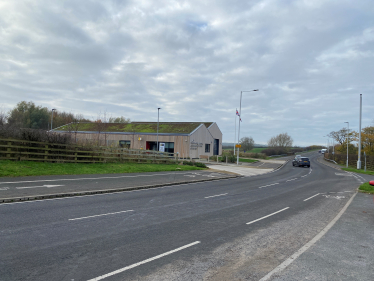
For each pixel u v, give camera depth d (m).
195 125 47.38
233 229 7.23
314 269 4.79
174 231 6.79
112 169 19.56
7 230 6.22
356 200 12.81
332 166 49.41
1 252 4.97
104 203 9.84
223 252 5.51
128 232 6.54
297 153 113.94
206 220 8.05
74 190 11.66
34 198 9.82
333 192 15.65
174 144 43.47
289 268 4.81
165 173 21.33
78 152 19.86
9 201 9.19
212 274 4.48
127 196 11.57
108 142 40.50
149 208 9.38
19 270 4.30
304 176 27.36
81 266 4.56
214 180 20.31
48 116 59.19
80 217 7.70
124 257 5.02
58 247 5.36
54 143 18.12
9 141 16.02
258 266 4.88
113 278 4.18
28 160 16.78
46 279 4.06
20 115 51.53
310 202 12.05
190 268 4.68
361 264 5.06
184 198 11.76
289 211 9.92
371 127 61.72
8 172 13.96
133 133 45.00
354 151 68.00
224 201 11.48
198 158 46.06
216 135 54.16
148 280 4.17
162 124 49.94
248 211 9.62
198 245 5.86
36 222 6.98
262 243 6.17
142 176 18.39
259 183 19.55
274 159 66.31
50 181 13.37
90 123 51.84
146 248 5.53
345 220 8.66
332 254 5.56
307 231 7.29
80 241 5.76
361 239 6.64
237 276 4.44
